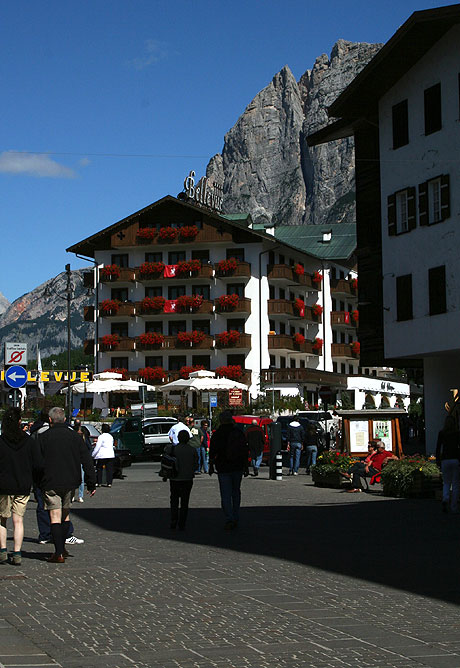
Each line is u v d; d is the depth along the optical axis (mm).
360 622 8492
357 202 40156
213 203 90375
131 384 57688
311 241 88250
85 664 6887
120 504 23031
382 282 38062
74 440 12617
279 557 12898
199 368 72000
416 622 8492
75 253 78000
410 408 71500
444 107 34281
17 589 10328
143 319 76188
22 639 7707
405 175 36469
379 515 19031
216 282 74750
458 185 33594
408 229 36000
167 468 16688
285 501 23000
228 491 16578
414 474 23391
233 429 16703
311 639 7773
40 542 15016
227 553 13375
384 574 11359
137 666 6836
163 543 14688
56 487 12398
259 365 73562
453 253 33750
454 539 14914
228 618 8680
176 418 48375
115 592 10125
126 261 77000
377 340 38969
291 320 78875
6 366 25078
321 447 39656
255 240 74000
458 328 33406
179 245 75312
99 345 75562
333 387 78625
